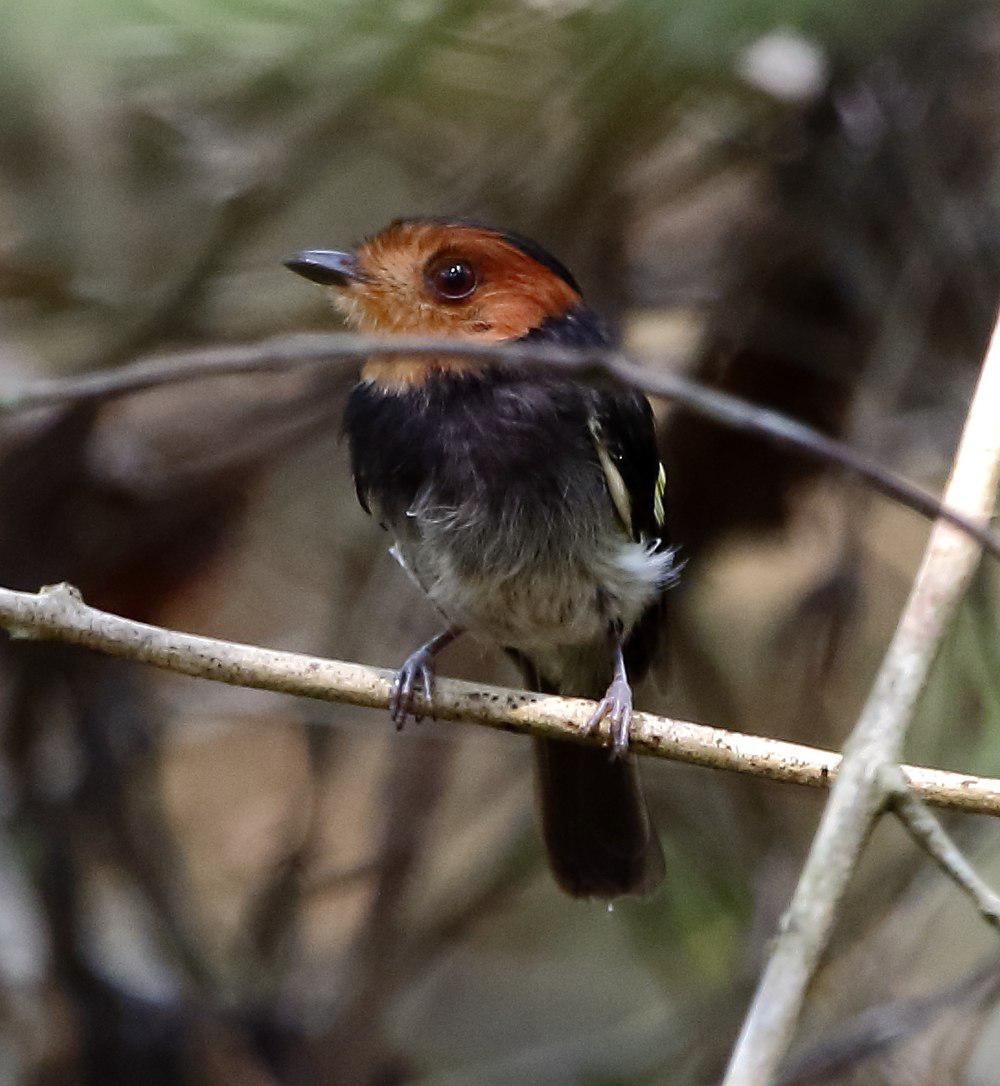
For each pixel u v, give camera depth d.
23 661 10.91
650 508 8.23
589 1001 12.91
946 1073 9.73
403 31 8.14
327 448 11.97
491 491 7.84
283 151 9.59
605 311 10.77
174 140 10.16
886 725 5.75
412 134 10.42
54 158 10.33
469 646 11.62
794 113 10.27
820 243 10.40
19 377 10.67
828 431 10.68
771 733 11.15
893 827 11.20
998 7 9.88
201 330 10.74
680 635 11.11
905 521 11.89
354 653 11.37
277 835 12.85
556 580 7.95
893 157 10.23
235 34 7.79
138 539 10.91
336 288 8.13
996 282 10.21
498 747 11.45
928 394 10.48
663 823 11.12
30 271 10.53
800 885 5.49
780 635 11.08
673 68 8.20
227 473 11.07
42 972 10.73
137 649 6.98
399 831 11.16
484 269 7.99
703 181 10.81
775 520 10.75
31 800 10.91
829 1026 9.92
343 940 12.12
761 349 10.52
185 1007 10.87
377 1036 11.09
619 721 7.12
